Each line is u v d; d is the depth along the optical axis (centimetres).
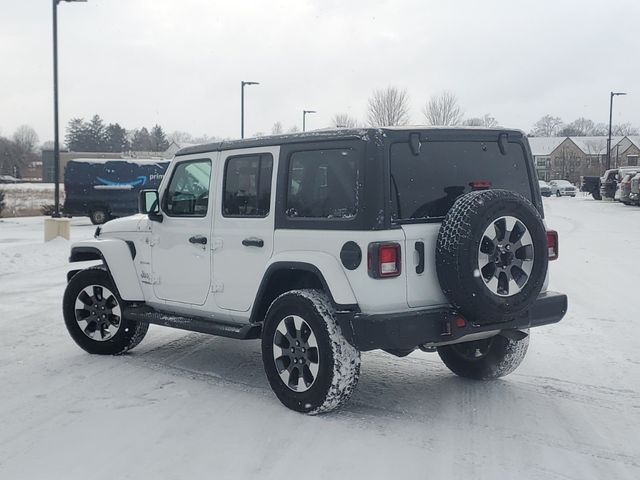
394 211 479
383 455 434
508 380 598
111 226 691
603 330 775
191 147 611
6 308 955
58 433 477
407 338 466
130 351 708
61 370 638
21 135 13038
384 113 3969
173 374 622
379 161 473
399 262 472
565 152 10156
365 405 532
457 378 608
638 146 9644
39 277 1277
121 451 444
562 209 3269
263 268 540
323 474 406
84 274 690
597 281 1109
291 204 525
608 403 535
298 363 508
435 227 488
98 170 2605
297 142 521
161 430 480
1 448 452
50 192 5594
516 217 480
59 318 884
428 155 498
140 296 664
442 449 443
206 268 591
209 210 588
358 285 476
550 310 537
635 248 1575
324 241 495
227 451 442
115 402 543
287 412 515
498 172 534
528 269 488
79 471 414
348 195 487
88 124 12175
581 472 409
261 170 550
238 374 622
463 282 464
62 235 1753
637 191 3331
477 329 492
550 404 533
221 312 584
